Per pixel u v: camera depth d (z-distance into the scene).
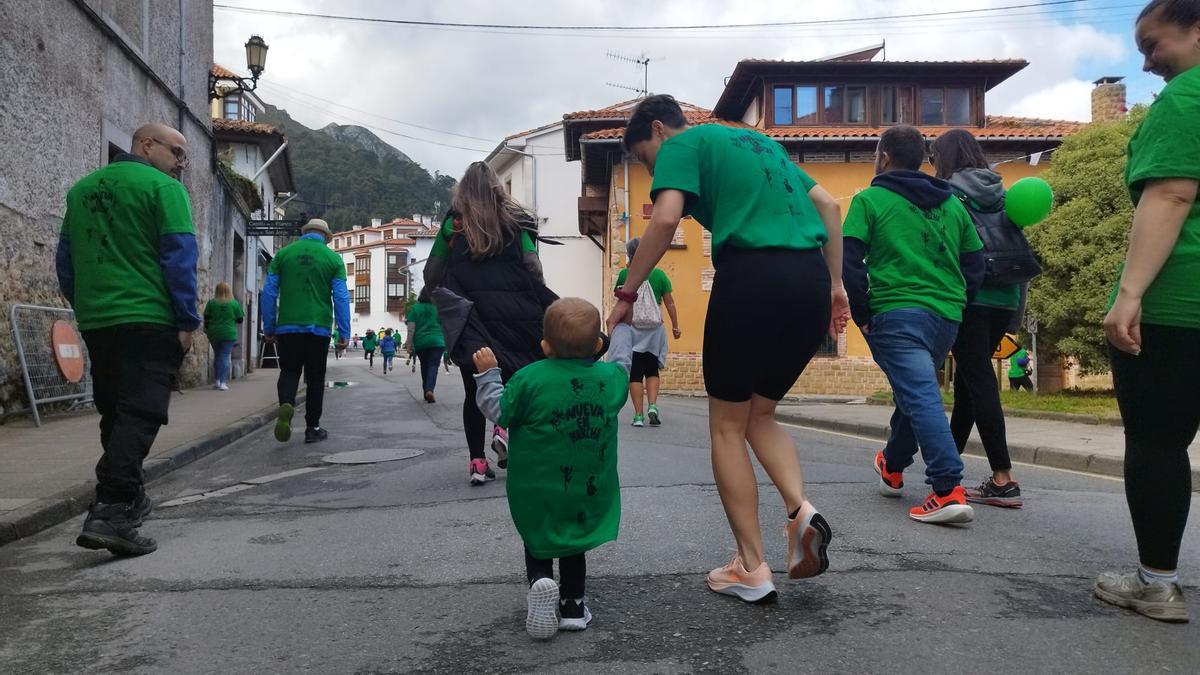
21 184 8.55
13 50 8.36
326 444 7.58
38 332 8.82
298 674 2.43
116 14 11.10
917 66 20.23
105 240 3.82
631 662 2.44
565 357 2.75
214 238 16.33
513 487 2.72
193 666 2.50
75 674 2.46
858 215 4.18
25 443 6.94
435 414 10.09
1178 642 2.55
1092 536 3.84
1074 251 12.82
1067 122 23.47
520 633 2.70
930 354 4.19
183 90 14.01
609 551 3.59
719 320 2.89
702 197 2.95
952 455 4.00
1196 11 2.59
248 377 20.45
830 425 9.80
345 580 3.33
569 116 22.81
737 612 2.83
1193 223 2.60
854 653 2.46
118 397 3.83
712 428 3.01
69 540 4.17
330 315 7.53
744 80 21.28
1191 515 4.43
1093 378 16.97
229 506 4.96
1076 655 2.45
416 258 98.19
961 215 4.24
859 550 3.56
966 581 3.13
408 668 2.45
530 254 4.77
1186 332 2.62
